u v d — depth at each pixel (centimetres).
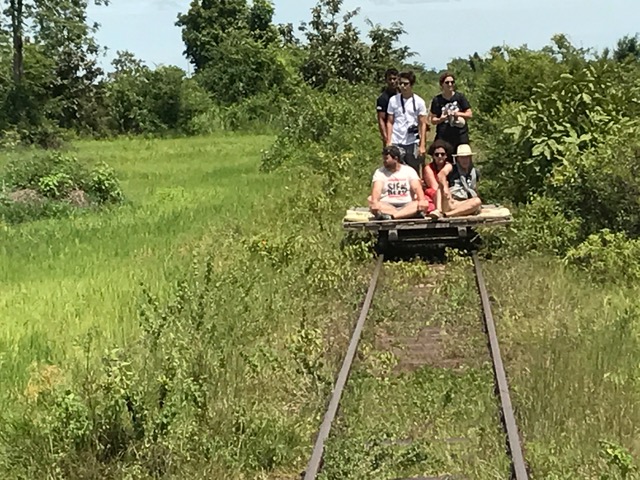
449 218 1284
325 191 1823
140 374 718
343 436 659
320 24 5044
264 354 820
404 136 1448
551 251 1234
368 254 1256
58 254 1344
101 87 5234
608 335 862
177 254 1302
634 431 663
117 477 611
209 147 3944
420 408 719
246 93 5603
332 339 908
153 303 913
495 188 1611
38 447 626
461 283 1104
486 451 634
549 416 679
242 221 1562
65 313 988
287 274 1146
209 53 6103
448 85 1422
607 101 1516
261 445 651
